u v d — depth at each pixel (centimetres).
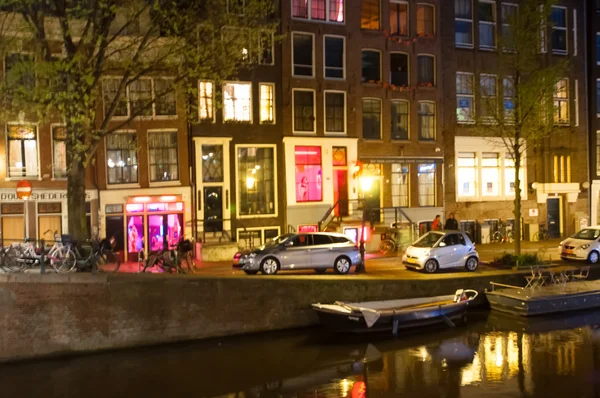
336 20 2638
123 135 2272
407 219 2728
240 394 1212
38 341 1385
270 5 2102
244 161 2478
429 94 2812
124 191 2252
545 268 2086
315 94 2581
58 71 1454
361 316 1553
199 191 2358
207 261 2225
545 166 3034
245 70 2448
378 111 2730
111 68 1559
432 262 1997
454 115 2878
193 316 1523
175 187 2322
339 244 1980
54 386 1248
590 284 1978
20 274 1376
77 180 1562
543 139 3022
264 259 1873
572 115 3125
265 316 1605
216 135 2400
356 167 2581
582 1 3131
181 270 1819
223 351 1474
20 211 2148
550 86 2075
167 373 1330
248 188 2483
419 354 1464
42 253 1406
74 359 1395
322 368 1367
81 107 1448
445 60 2864
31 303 1380
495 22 2970
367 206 2692
